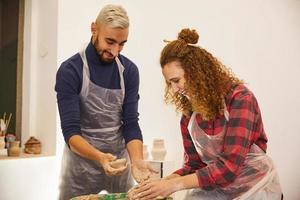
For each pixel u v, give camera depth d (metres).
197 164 1.66
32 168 2.53
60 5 2.61
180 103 1.60
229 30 2.59
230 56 2.59
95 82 1.89
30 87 2.80
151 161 2.63
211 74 1.45
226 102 1.43
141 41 2.80
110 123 2.00
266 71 2.55
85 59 1.88
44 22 2.75
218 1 2.61
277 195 1.53
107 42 1.79
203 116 1.47
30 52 2.80
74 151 1.88
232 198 1.50
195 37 1.50
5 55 2.83
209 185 1.39
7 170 2.43
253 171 1.48
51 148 2.68
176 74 1.46
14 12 2.87
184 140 1.67
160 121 2.82
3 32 2.83
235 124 1.38
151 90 2.82
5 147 2.66
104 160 1.67
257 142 1.50
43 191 2.58
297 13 2.63
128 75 1.99
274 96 2.56
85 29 2.74
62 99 1.84
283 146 2.55
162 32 2.79
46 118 2.73
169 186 1.43
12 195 2.44
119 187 2.04
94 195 1.64
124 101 2.01
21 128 2.85
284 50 2.59
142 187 1.47
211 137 1.50
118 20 1.75
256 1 2.55
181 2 2.73
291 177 2.55
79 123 1.86
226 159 1.37
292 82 2.60
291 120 2.59
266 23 2.56
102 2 2.79
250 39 2.56
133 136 1.96
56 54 2.63
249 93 1.43
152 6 2.79
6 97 2.83
